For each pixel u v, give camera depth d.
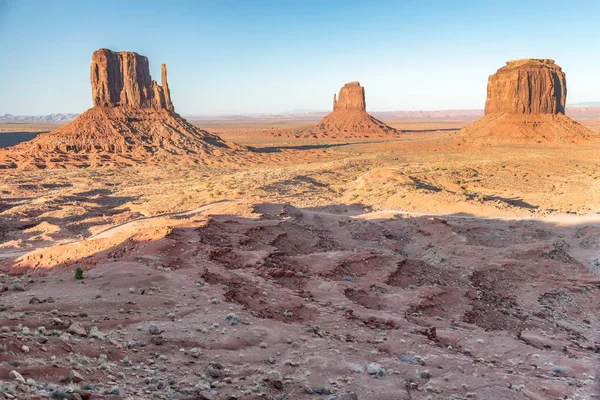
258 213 51.22
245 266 28.38
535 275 35.69
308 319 20.09
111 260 27.45
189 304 19.16
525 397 13.14
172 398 10.53
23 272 30.50
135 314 17.36
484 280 33.75
